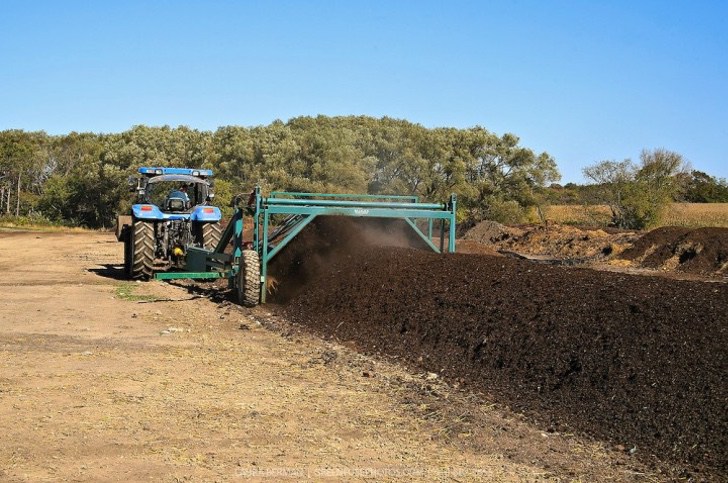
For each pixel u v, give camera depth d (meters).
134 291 13.88
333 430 5.78
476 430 5.77
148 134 50.81
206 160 46.31
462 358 7.80
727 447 5.00
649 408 5.70
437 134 46.47
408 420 6.05
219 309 11.73
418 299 9.53
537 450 5.36
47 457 5.12
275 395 6.75
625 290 7.91
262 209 11.77
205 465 5.01
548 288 8.53
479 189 44.09
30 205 55.66
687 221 32.88
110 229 46.66
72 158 61.53
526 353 7.29
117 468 4.93
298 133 50.09
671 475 4.86
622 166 34.28
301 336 9.57
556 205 47.66
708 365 5.92
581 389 6.34
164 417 6.06
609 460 5.16
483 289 9.08
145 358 8.22
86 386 6.99
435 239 24.36
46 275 16.70
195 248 14.41
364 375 7.50
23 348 8.62
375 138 47.66
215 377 7.40
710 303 7.08
